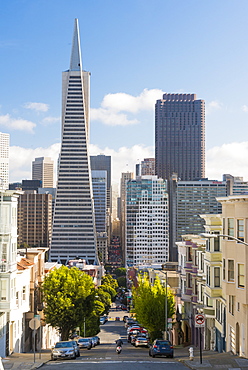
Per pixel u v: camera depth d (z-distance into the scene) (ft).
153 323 232.32
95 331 316.60
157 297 234.99
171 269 351.67
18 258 192.44
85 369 112.06
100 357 150.10
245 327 133.08
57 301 202.59
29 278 189.98
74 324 211.41
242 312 136.36
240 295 132.77
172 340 279.69
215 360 126.62
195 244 219.20
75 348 147.33
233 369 112.68
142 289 253.85
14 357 153.69
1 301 151.74
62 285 207.31
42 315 214.07
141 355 160.15
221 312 169.58
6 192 156.25
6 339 160.15
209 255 170.71
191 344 230.48
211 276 167.94
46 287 207.10
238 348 143.33
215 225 169.17
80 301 209.46
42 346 227.40
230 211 140.56
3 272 152.25
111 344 252.83
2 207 156.87
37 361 133.69
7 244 154.71
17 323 177.37
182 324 261.65
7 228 155.33
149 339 240.12
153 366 119.44
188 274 227.40
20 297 175.94
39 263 212.84
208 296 170.91
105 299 520.42
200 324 123.54
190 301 226.17
